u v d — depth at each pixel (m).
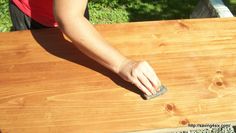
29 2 1.58
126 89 1.27
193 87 1.29
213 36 1.47
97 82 1.29
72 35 1.24
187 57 1.38
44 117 1.19
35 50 1.39
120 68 1.27
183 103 1.24
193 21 1.53
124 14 3.06
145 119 1.19
